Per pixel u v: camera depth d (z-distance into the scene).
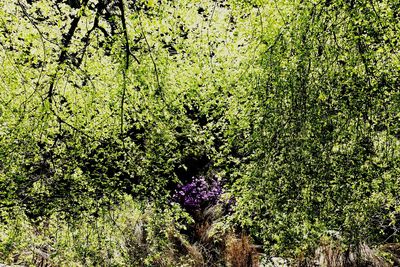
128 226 5.94
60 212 4.96
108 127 5.07
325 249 5.99
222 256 6.67
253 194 4.64
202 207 7.73
